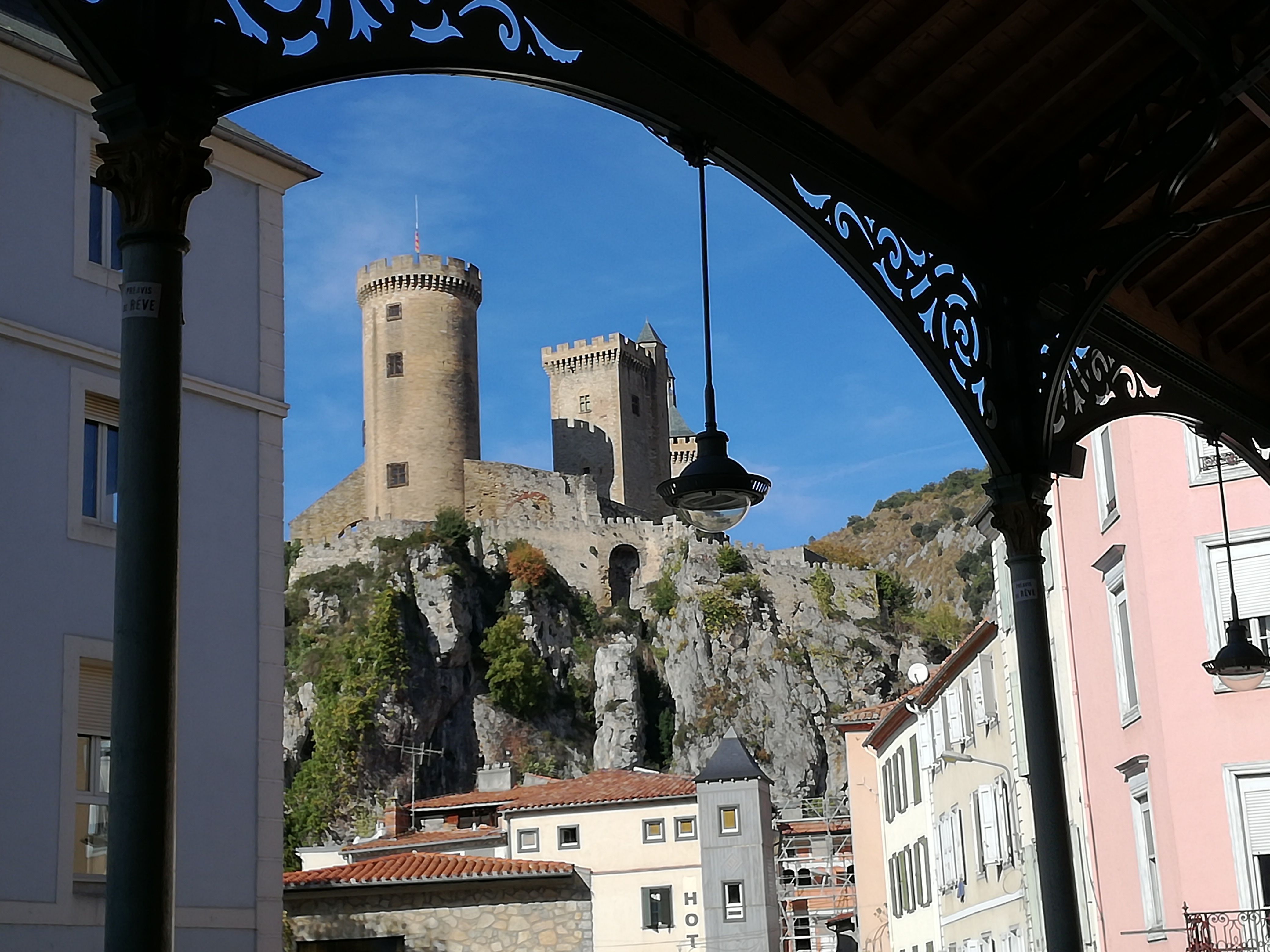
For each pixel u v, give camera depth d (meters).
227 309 17.83
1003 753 26.30
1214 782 18.11
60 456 15.73
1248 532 18.55
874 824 43.72
